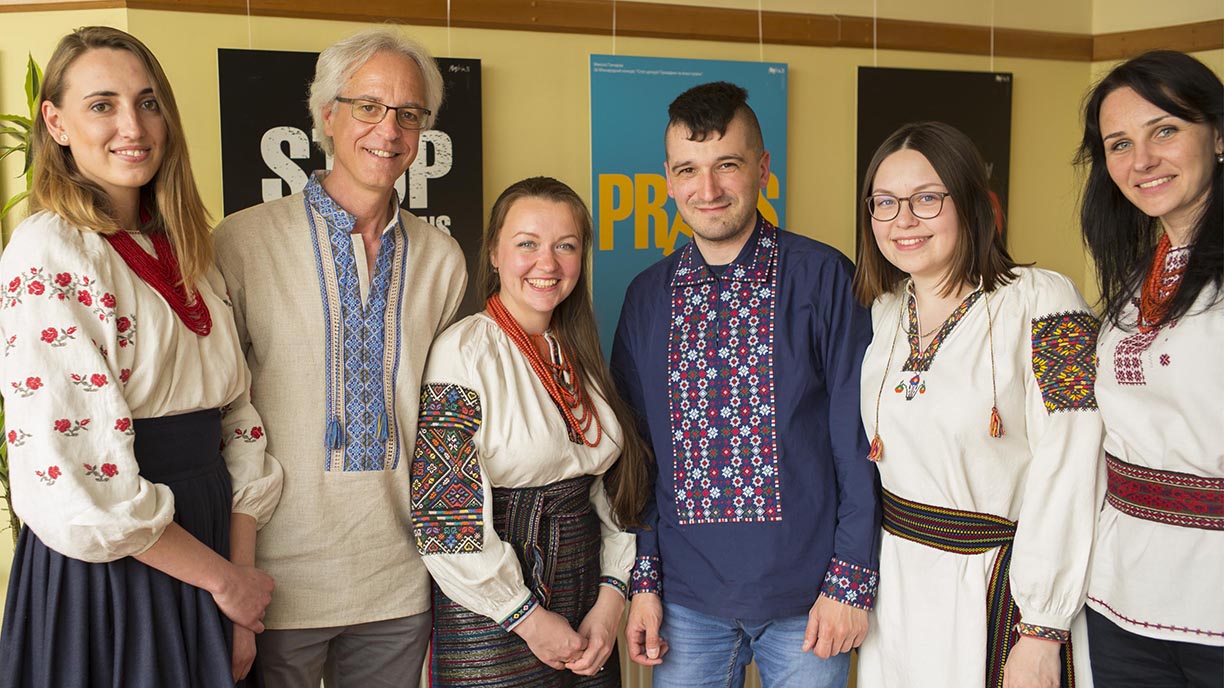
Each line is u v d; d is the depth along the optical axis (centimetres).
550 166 353
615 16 354
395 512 213
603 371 233
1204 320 173
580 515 222
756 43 379
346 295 207
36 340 164
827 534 224
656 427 235
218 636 182
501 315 220
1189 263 175
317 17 315
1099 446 191
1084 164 204
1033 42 432
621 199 359
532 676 213
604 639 221
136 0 296
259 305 204
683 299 233
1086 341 193
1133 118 180
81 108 171
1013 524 200
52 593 168
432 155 329
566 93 352
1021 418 197
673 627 234
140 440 176
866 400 217
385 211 216
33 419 163
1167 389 177
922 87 405
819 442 225
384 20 322
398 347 213
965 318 202
